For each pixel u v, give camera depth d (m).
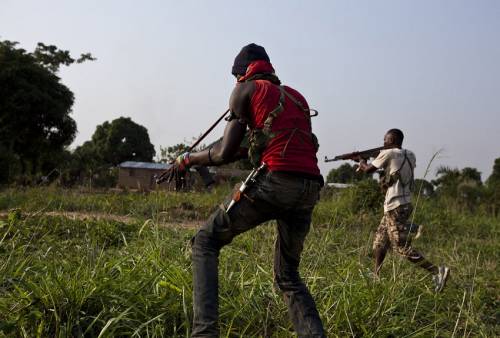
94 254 4.37
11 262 4.13
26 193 11.71
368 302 4.12
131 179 38.97
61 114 41.38
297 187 3.00
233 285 4.27
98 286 3.60
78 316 3.37
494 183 17.22
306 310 3.20
